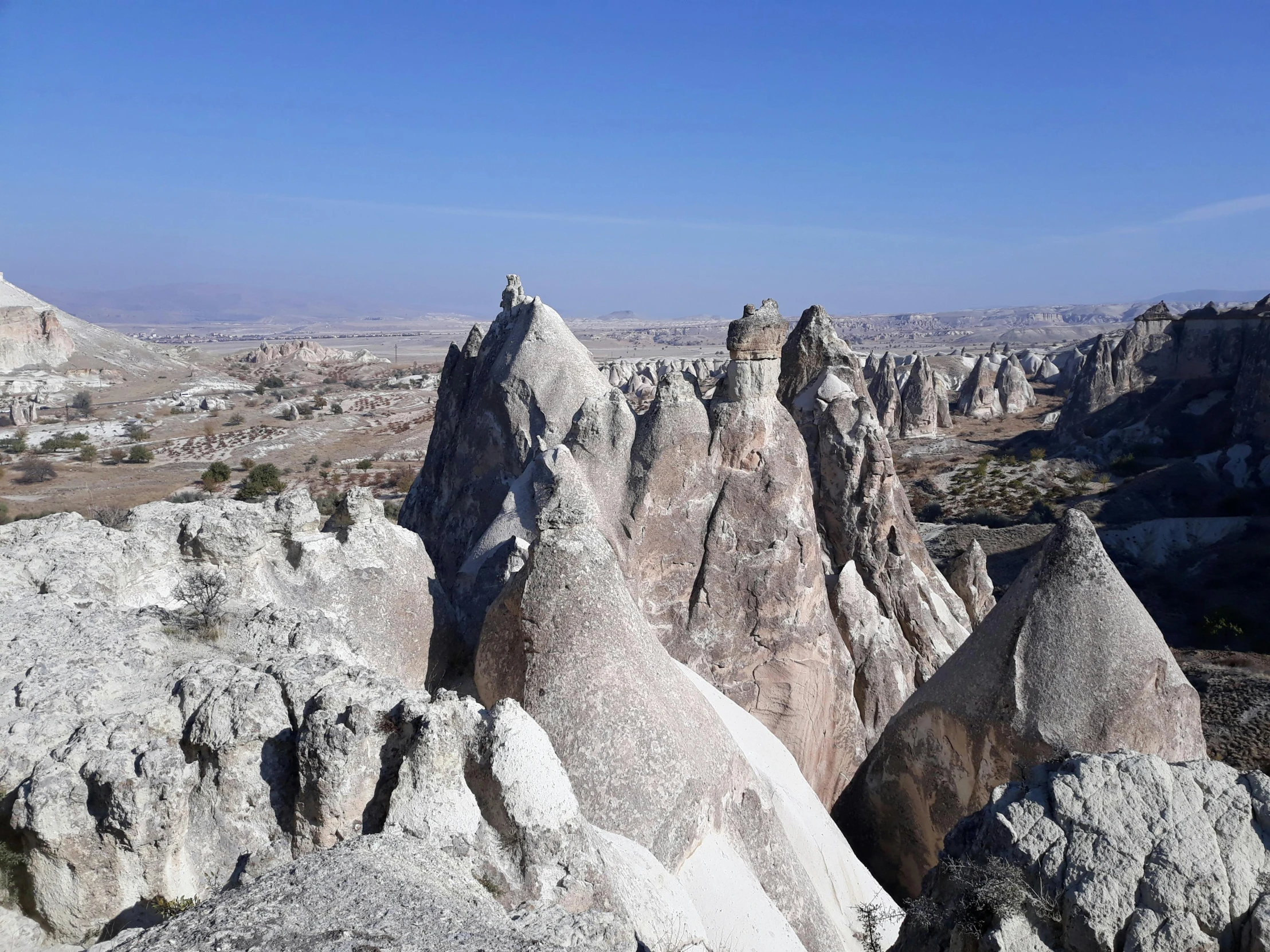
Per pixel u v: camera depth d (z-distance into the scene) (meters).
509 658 13.41
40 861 8.50
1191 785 9.95
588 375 24.08
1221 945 9.12
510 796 9.23
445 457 28.25
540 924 7.73
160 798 8.73
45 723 9.27
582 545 13.22
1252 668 38.56
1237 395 76.69
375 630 15.46
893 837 17.09
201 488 77.81
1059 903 9.59
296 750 9.43
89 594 12.61
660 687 12.87
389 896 7.34
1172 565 56.84
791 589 19.44
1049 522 65.19
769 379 19.70
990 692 15.02
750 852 12.88
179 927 6.96
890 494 25.02
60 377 144.12
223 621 11.94
